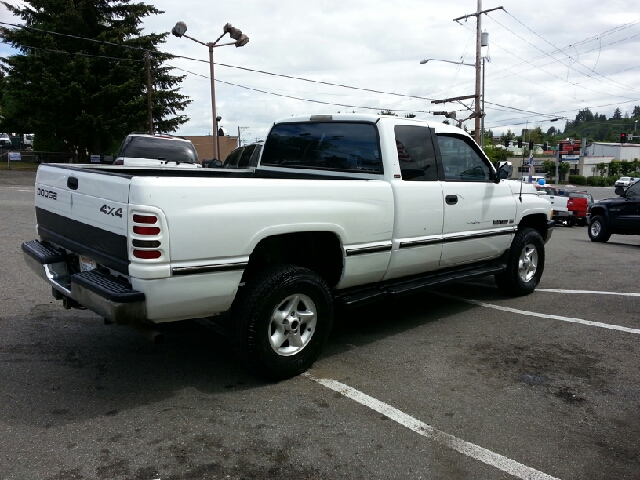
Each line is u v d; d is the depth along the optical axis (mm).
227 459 2979
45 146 39625
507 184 6293
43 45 34469
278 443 3160
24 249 4590
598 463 3059
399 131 4941
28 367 4176
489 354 4758
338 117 5172
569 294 7082
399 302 6602
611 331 5469
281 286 3832
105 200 3480
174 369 4227
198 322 5434
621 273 8734
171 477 2799
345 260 4312
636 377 4293
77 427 3281
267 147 5918
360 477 2854
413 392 3920
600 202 14508
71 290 3688
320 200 4059
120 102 35312
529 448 3193
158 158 13766
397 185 4711
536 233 6816
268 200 3727
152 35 38156
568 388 4059
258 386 3951
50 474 2787
